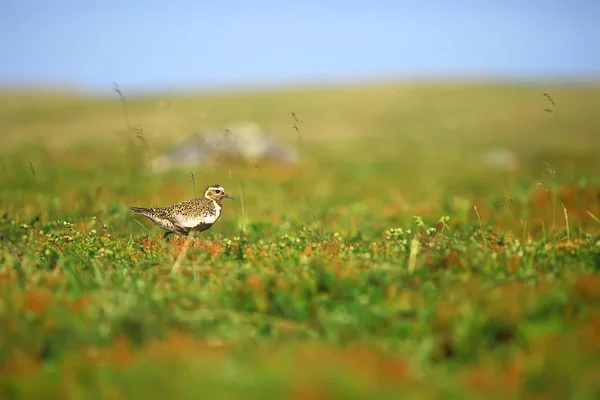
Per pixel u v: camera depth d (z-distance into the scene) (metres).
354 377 8.02
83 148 50.34
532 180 29.66
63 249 14.06
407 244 13.52
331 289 10.85
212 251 13.77
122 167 36.75
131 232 16.70
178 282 11.41
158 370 8.28
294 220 20.12
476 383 8.08
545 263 12.29
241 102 97.88
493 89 103.25
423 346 8.88
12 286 11.18
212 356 8.73
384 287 11.00
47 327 9.75
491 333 9.23
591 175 32.66
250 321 10.02
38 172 35.09
